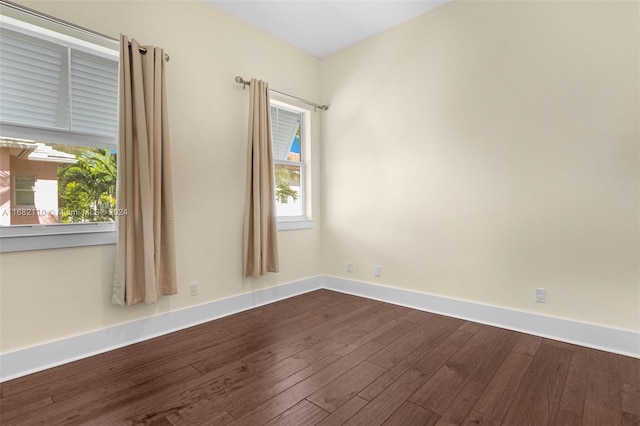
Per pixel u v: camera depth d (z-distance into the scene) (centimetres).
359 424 147
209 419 151
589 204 224
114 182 237
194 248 272
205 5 280
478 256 275
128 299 220
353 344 232
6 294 188
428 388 176
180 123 262
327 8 292
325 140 387
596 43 219
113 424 148
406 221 319
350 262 367
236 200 303
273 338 244
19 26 199
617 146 214
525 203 250
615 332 216
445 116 290
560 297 237
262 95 307
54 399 167
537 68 242
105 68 231
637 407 158
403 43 317
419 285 312
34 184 205
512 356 212
